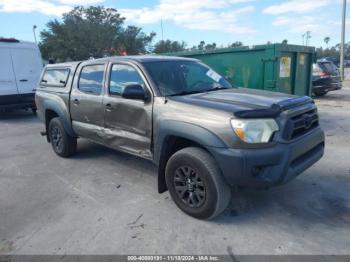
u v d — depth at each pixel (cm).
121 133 455
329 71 1389
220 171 342
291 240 328
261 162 320
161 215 385
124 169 549
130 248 323
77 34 5538
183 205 380
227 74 852
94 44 5612
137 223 369
